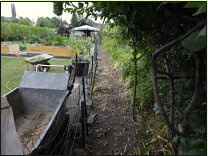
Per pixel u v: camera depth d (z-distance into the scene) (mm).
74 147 2307
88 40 7438
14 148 1208
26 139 2203
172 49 1797
